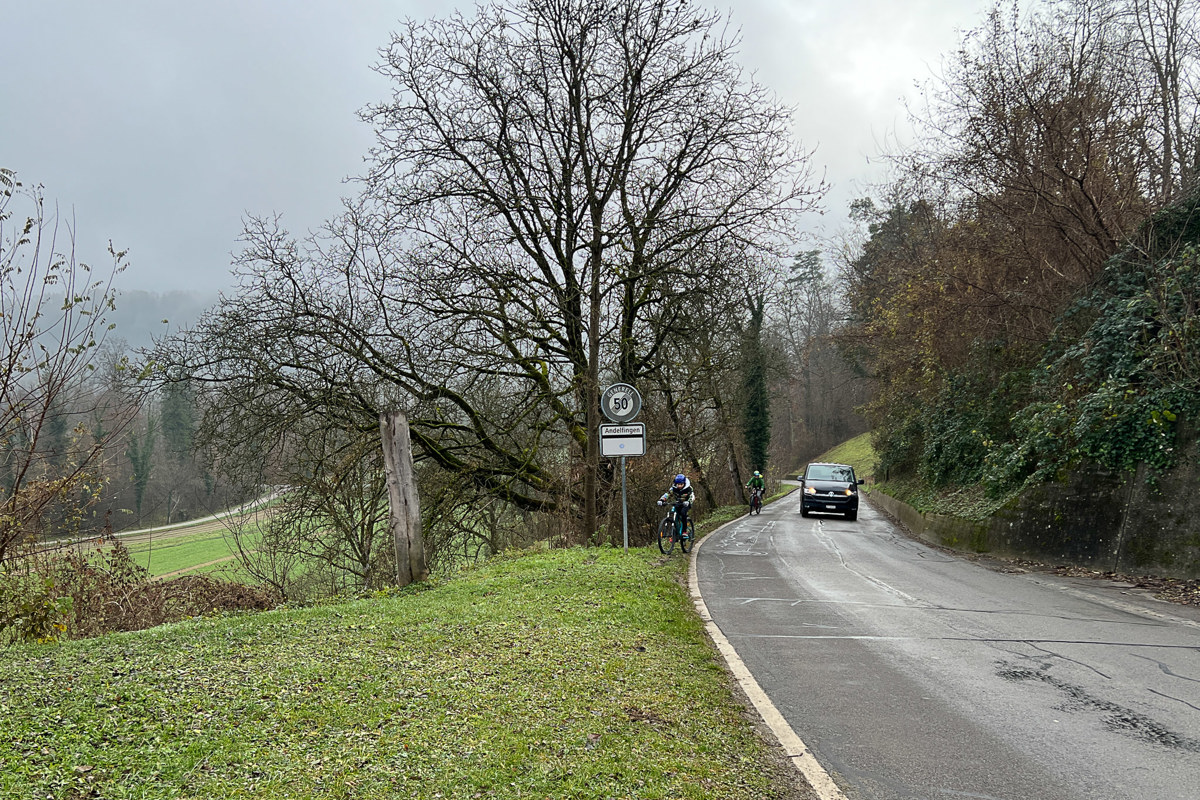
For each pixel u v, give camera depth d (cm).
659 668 580
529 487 2173
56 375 803
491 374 1833
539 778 341
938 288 2077
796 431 7275
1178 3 1608
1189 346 1243
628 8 1705
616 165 1794
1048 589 1106
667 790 354
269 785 304
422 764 340
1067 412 1493
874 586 1112
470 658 530
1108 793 397
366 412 1716
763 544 1755
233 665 463
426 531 1802
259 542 1648
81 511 884
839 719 513
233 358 1541
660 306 1967
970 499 1909
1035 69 1593
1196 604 974
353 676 457
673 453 2550
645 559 1329
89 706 371
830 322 6506
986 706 542
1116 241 1565
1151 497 1224
